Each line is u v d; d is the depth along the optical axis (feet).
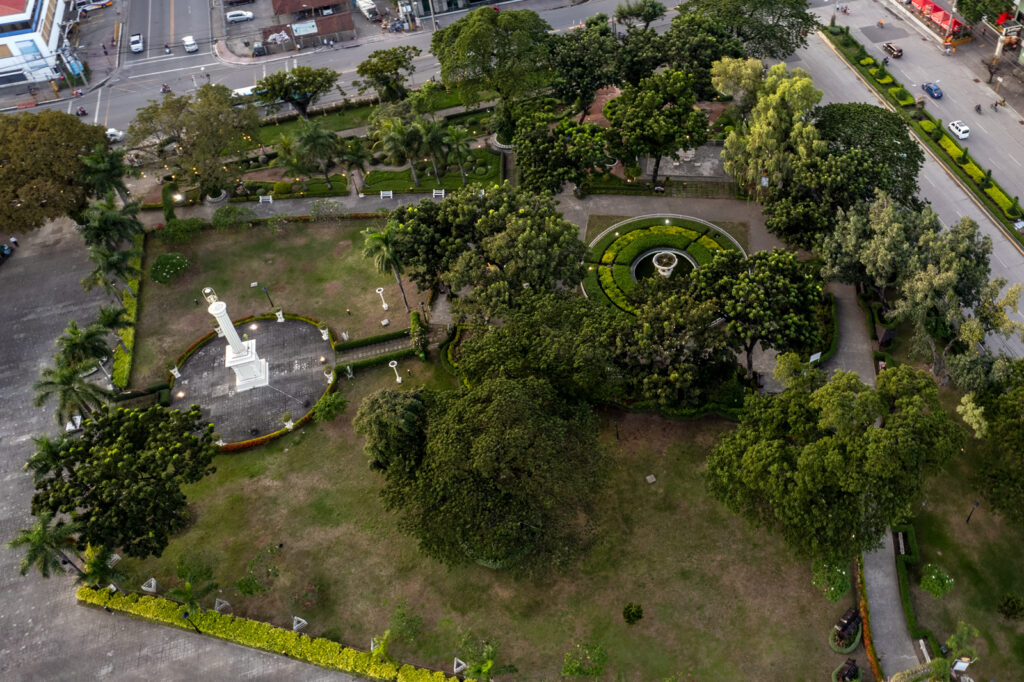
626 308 308.81
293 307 329.93
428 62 472.03
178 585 238.89
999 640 213.25
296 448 274.57
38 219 326.85
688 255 332.60
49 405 294.87
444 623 225.35
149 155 387.34
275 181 398.01
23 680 221.25
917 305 260.21
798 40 408.87
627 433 268.41
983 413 232.94
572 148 325.62
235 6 547.90
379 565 239.71
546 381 232.94
